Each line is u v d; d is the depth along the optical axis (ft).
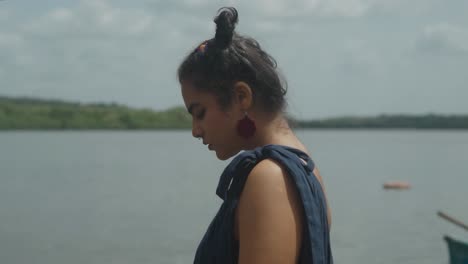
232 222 6.89
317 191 6.99
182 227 77.97
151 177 150.71
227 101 7.28
